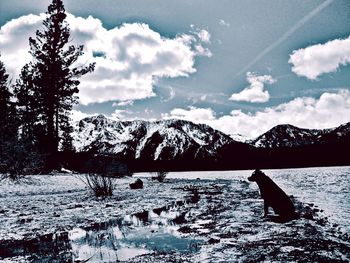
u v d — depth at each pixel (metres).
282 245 4.77
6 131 16.09
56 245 5.69
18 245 5.77
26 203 12.45
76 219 8.45
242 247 4.88
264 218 7.63
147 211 9.80
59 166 32.66
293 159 127.44
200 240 5.64
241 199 12.79
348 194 14.05
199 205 10.99
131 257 4.74
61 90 33.72
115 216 8.90
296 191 16.12
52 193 17.34
